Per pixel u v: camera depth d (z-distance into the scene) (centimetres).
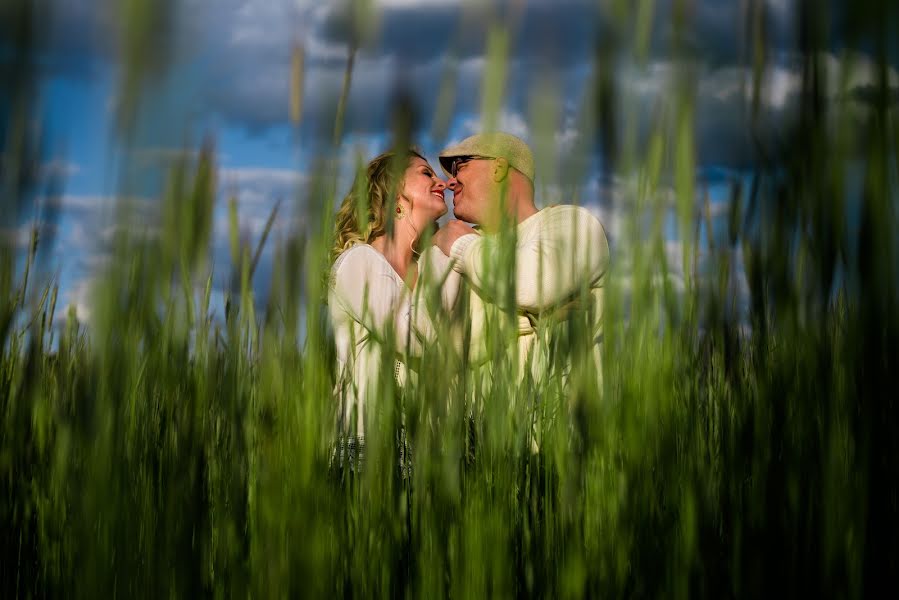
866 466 57
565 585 79
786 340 61
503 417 84
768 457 65
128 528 65
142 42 40
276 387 75
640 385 73
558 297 73
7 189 47
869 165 51
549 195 64
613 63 59
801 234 56
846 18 50
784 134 56
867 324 54
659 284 69
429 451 84
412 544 86
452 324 83
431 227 84
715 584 72
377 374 83
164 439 71
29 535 85
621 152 62
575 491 79
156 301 60
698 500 74
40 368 72
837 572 60
